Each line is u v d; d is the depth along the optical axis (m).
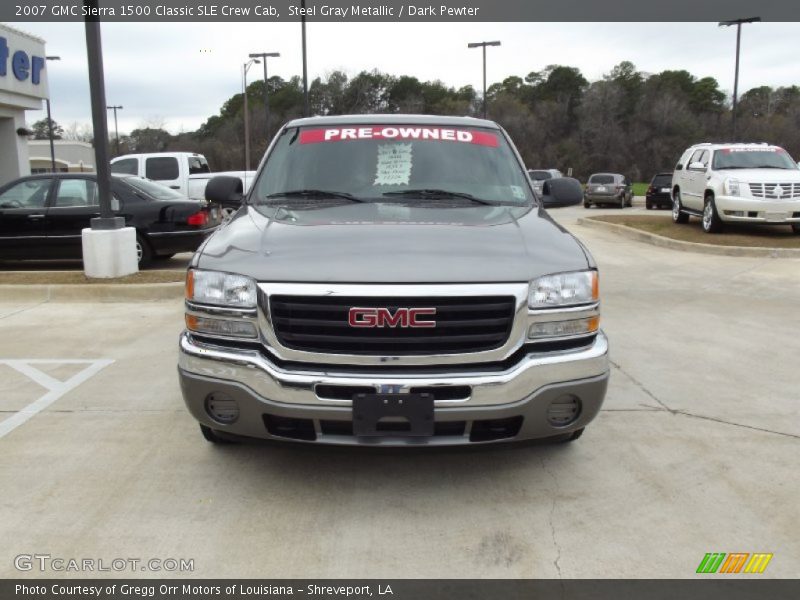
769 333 6.52
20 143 20.52
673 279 9.45
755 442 3.94
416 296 2.90
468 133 4.57
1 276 8.72
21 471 3.52
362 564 2.76
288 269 3.01
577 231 16.56
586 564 2.77
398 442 2.96
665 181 28.38
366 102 74.00
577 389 3.09
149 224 9.84
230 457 3.70
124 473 3.51
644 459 3.71
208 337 3.15
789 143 72.00
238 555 2.81
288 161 4.33
